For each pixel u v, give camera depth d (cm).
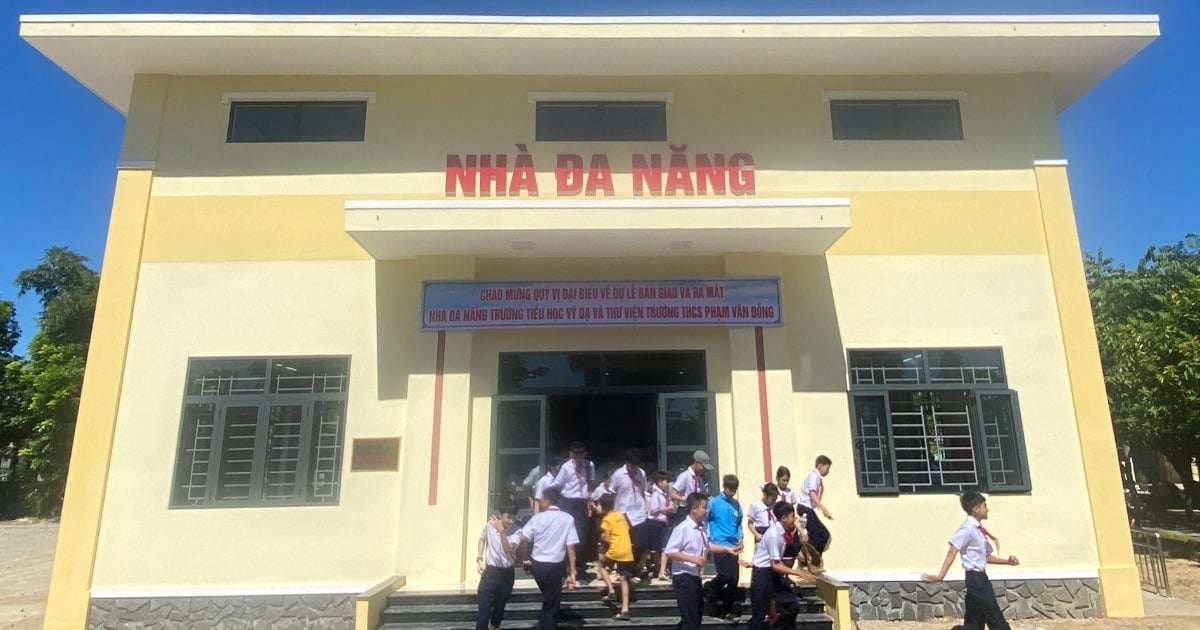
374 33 1041
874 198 1105
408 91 1133
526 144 1116
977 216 1100
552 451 1134
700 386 1059
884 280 1077
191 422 1012
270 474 1004
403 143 1112
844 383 1039
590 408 1160
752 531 878
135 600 947
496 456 1022
